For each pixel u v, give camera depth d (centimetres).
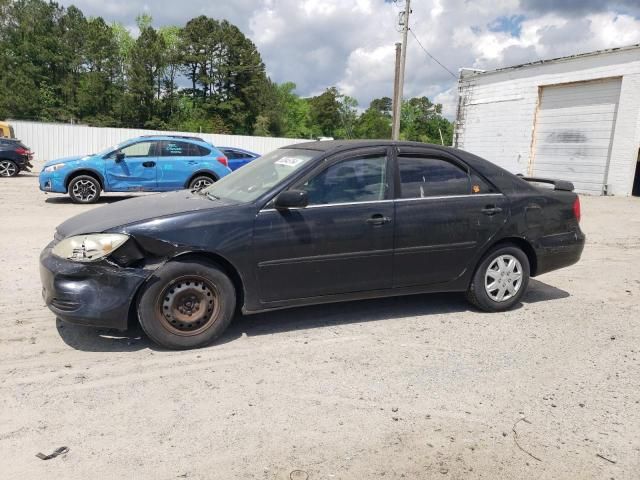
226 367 384
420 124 8394
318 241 438
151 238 393
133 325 462
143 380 360
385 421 316
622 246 904
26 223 946
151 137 1302
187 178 1319
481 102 2327
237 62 7269
